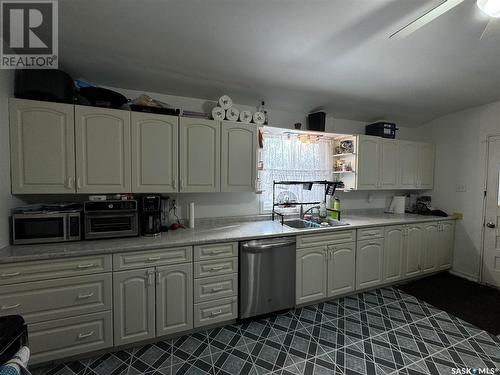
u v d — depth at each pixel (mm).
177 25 1478
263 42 1656
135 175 2047
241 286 2133
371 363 1730
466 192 3271
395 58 1870
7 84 1677
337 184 3082
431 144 3613
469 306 2533
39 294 1598
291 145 3098
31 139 1750
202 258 1997
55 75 1774
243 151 2439
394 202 3672
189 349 1854
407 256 3027
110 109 1953
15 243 1727
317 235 2461
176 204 2570
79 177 1875
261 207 2979
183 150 2201
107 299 1747
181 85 2326
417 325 2189
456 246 3393
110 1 1276
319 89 2467
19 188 1738
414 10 1341
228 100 2373
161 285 1879
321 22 1447
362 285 2738
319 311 2414
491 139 3000
